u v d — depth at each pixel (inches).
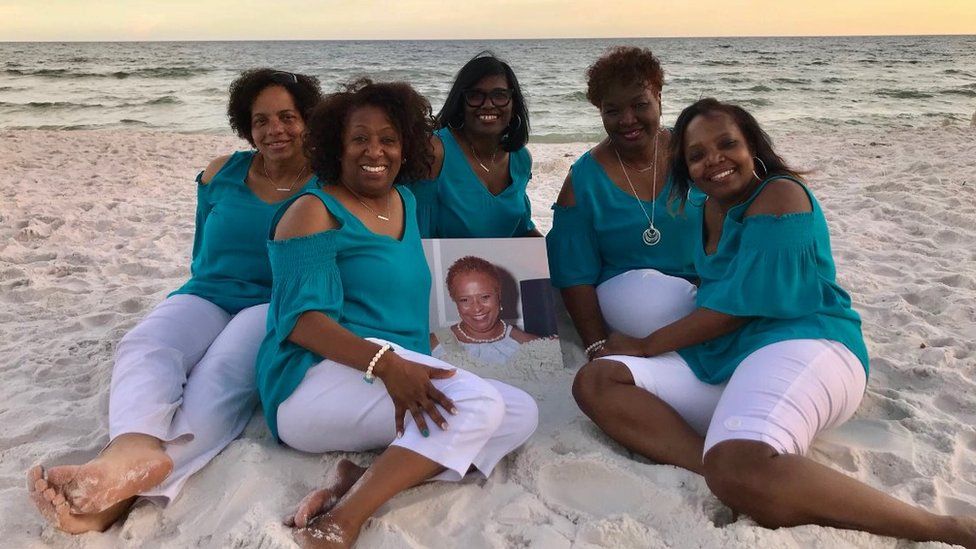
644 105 130.9
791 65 1640.0
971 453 108.0
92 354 150.3
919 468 102.7
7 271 208.8
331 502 92.7
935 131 535.8
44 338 162.1
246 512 92.1
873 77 1270.9
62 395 132.5
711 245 120.0
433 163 138.0
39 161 417.1
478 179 141.0
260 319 122.0
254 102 125.8
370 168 105.4
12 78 1229.1
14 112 749.3
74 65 1641.2
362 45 4475.9
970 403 123.6
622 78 129.3
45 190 333.4
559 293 162.4
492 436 102.2
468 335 134.1
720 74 1322.6
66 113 745.0
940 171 335.9
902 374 135.1
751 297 104.3
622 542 87.4
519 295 134.9
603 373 108.8
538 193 328.8
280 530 86.5
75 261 224.4
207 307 126.2
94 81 1173.7
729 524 87.9
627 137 133.9
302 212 102.9
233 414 112.5
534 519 93.5
